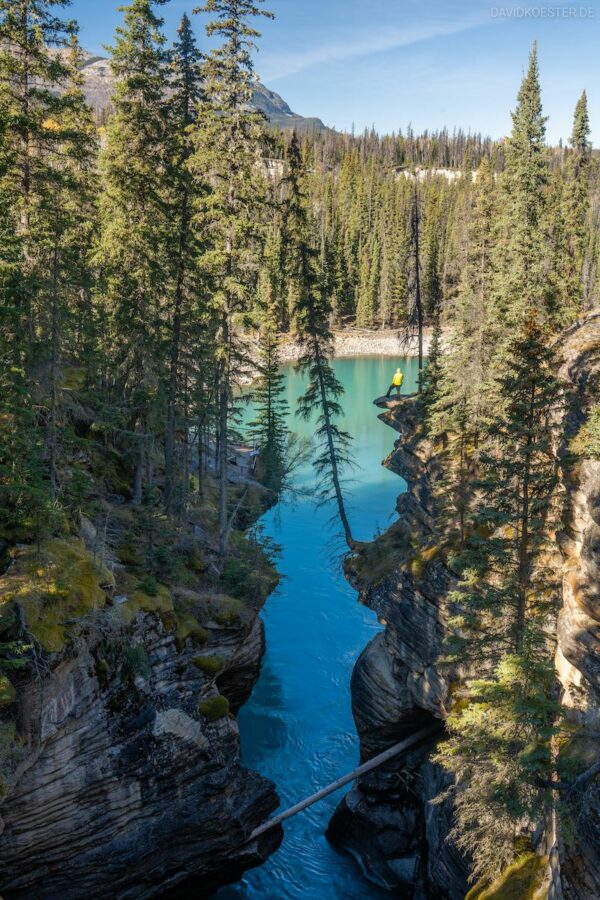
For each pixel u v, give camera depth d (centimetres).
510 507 1830
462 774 1881
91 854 2073
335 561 4612
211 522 3741
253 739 3103
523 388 1758
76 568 2172
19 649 1748
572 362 2055
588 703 1648
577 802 1449
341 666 3625
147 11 3100
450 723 1934
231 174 2958
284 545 4834
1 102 2548
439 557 2520
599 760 1423
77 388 2967
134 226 3078
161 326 3250
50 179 2572
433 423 2775
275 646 3772
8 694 1766
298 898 2486
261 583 3117
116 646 2150
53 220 2262
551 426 1741
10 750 1764
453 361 2786
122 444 3569
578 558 1780
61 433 2414
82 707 2012
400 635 2628
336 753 3047
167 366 3403
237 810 2405
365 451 6831
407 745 2686
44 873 2009
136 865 2180
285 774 2927
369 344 11594
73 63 3653
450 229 11462
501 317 2994
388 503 5525
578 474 1812
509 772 1639
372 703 2725
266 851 2584
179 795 2252
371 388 9281
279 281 4778
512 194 3803
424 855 2525
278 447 5491
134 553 2717
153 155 3319
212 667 2489
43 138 2644
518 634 1838
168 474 3195
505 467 1802
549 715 1650
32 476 2141
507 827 1825
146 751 2172
